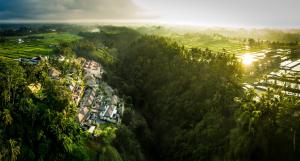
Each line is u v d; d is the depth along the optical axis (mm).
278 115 108688
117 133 125812
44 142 101000
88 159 105188
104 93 180750
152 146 145250
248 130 111250
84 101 157875
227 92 140625
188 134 136000
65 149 103562
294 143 101875
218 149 118938
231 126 123750
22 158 93312
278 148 104000
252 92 136625
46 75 151125
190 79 171375
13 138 95438
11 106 103500
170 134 147500
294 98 123125
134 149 125062
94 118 138375
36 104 112688
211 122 130250
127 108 155500
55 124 106688
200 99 151500
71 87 167500
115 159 108125
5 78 114125
